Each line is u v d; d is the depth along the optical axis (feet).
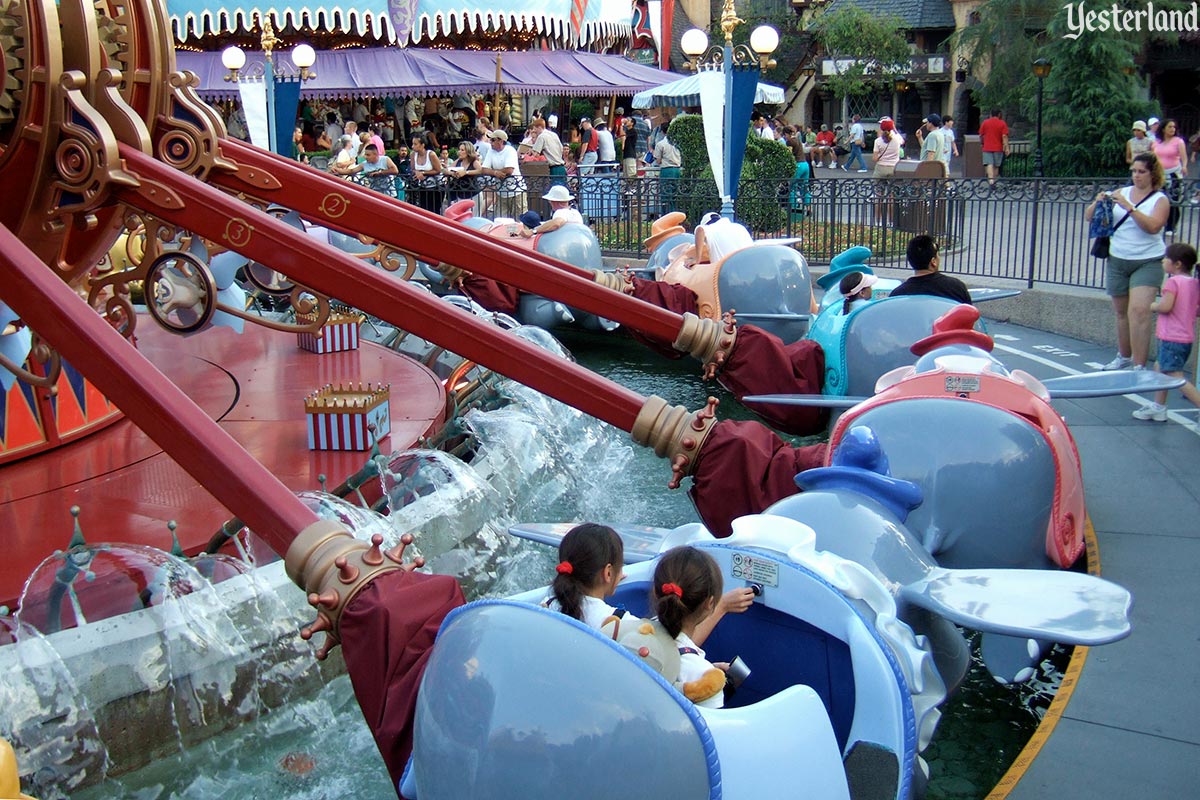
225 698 15.34
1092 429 27.68
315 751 15.58
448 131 97.96
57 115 17.76
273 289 22.02
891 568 13.04
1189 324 27.30
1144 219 31.40
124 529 17.99
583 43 102.17
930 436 16.49
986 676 17.12
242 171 22.84
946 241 50.42
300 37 93.15
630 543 14.38
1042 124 97.14
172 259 19.77
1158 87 125.90
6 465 21.18
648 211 59.52
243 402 26.53
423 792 9.66
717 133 42.86
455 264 23.27
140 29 20.42
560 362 18.25
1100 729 14.10
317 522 12.21
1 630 14.40
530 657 9.16
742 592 11.74
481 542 20.40
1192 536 20.48
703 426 17.98
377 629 11.22
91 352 13.92
